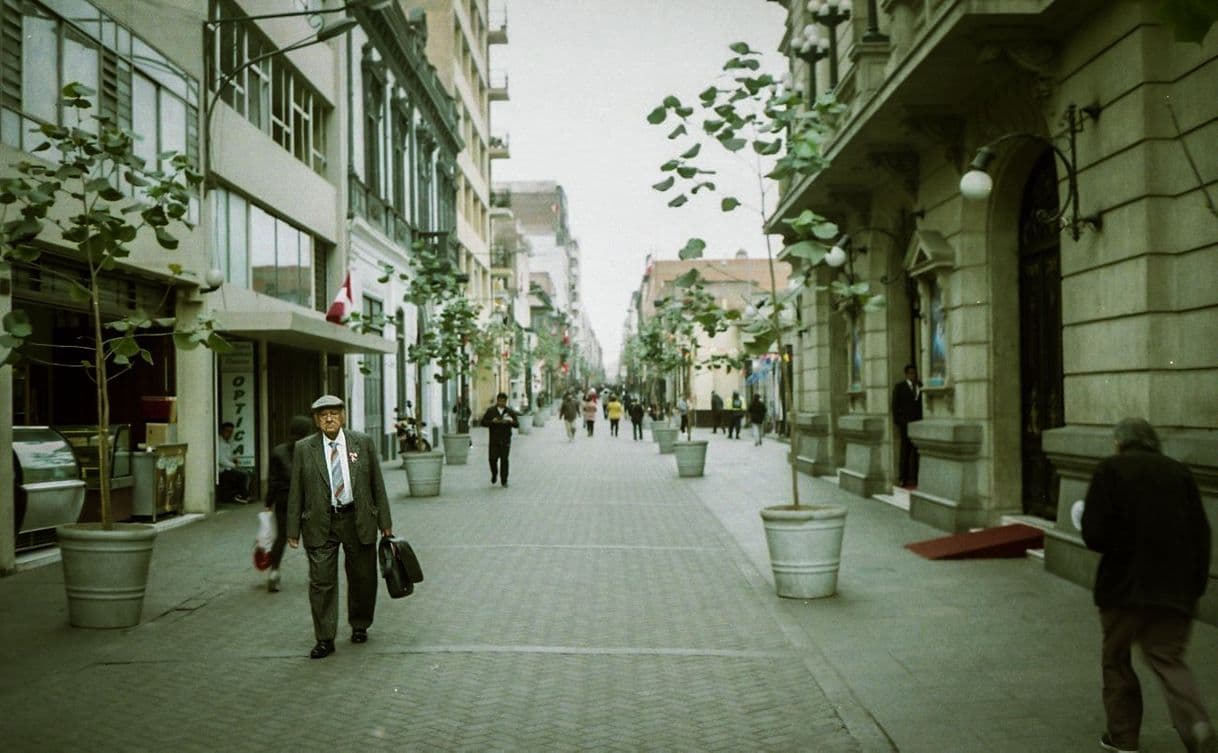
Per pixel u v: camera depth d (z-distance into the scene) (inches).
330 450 279.7
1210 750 173.0
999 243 483.8
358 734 209.8
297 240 814.5
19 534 421.4
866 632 295.6
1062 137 381.1
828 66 759.1
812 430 846.5
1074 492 368.5
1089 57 361.4
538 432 1891.0
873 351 676.7
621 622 313.6
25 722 219.1
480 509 623.8
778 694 236.4
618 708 226.4
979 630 295.0
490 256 2276.1
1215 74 300.5
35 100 422.9
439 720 218.4
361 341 761.0
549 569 409.4
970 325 489.4
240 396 681.0
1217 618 280.2
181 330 327.6
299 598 354.6
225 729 213.6
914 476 643.5
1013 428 479.2
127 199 489.7
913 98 475.8
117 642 291.4
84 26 462.0
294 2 797.9
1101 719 212.4
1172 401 323.9
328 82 906.7
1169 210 325.4
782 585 346.9
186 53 576.1
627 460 1074.1
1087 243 364.5
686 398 1374.3
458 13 1779.0
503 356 1764.3
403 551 286.5
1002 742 199.8
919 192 563.8
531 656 272.2
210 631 304.8
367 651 278.4
